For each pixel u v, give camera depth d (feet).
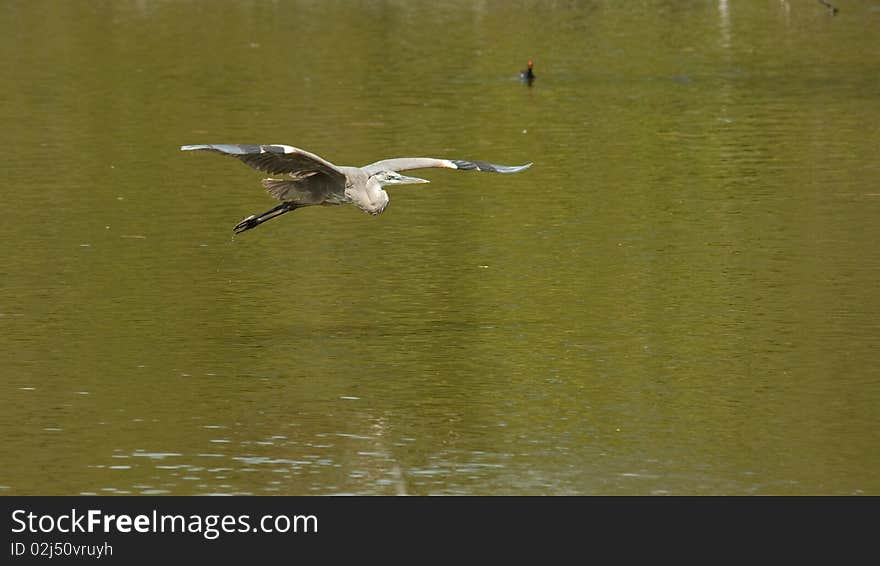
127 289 74.84
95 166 104.06
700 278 76.59
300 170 54.44
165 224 88.07
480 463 53.47
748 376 61.93
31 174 101.30
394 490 51.57
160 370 62.80
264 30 182.39
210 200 94.07
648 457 53.83
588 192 97.19
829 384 60.80
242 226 57.11
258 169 53.72
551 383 61.46
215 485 51.78
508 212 91.71
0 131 116.88
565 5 209.15
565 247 83.35
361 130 118.83
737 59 162.40
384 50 165.99
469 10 203.41
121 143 112.47
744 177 101.45
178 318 70.18
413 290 75.25
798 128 119.96
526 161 107.04
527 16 197.98
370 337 67.56
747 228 86.94
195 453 54.24
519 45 171.12
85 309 71.41
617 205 93.35
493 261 80.53
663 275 77.25
